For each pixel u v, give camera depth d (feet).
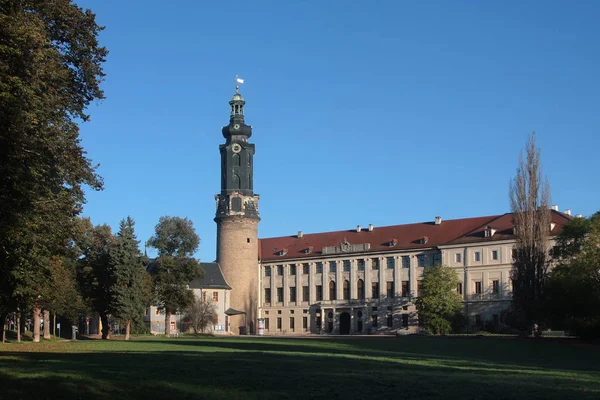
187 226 408.67
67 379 83.92
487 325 417.90
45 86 115.44
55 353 139.74
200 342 242.37
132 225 326.85
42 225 121.08
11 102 101.09
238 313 485.97
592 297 254.06
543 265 292.20
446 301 398.83
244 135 510.99
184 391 78.54
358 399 74.95
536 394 79.00
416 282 467.52
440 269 408.67
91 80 144.66
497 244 426.10
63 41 139.64
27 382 80.64
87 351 157.58
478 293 431.02
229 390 79.87
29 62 108.27
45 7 127.65
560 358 170.71
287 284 533.14
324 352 170.91
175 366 105.19
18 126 101.40
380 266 485.56
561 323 277.44
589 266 259.80
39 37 106.93
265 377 92.12
